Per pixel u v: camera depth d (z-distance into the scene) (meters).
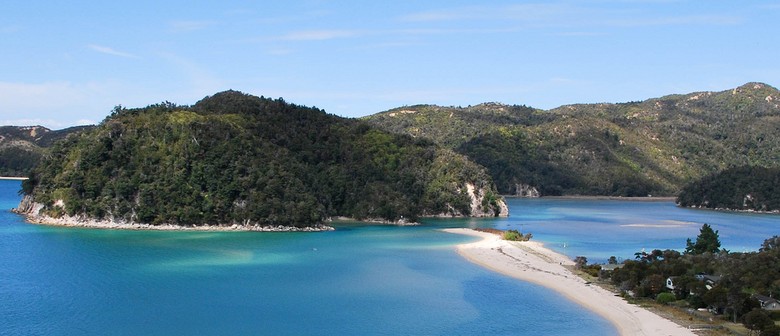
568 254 154.88
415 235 187.75
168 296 102.56
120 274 117.94
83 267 123.25
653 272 112.50
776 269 116.88
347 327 87.56
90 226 184.25
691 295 100.06
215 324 88.06
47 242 152.75
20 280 111.12
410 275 122.12
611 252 160.50
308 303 99.88
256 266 129.00
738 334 83.75
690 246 152.00
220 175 196.75
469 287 111.75
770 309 94.62
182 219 187.12
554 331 86.00
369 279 118.00
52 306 95.38
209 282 112.94
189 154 197.88
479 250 155.12
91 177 191.50
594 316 93.19
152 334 83.25
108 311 93.38
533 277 120.62
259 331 85.25
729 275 109.00
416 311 95.81
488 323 89.81
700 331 85.00
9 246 145.75
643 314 93.56
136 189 189.88
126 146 198.50
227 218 192.00
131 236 167.88
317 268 128.12
